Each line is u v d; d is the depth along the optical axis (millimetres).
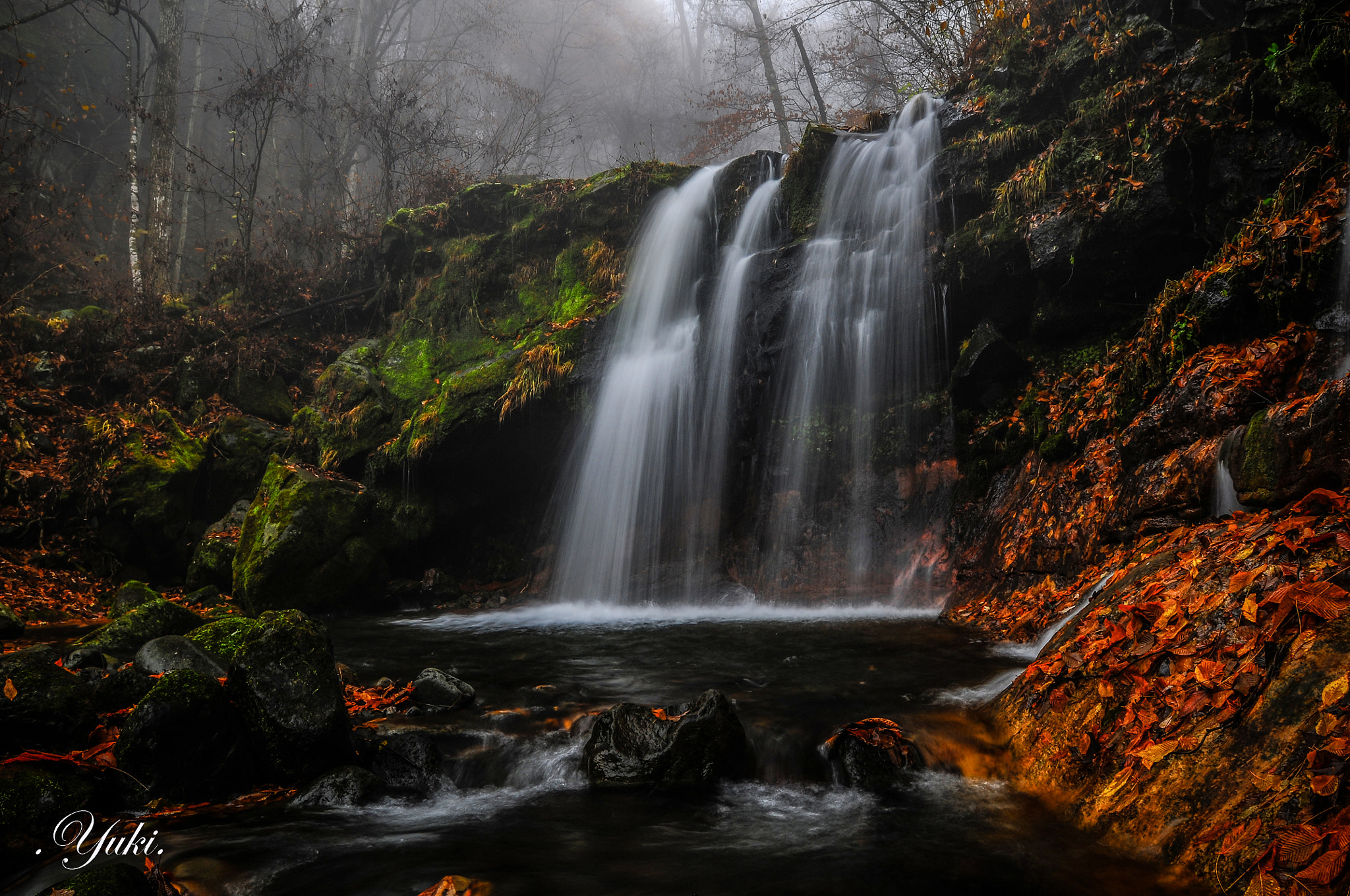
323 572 10062
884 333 9648
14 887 2982
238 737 3893
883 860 3000
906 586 8648
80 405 12609
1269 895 2299
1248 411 5379
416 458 10977
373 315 15734
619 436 11078
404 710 4895
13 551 10008
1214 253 7551
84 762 3613
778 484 9984
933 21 13938
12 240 16219
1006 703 4199
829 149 10859
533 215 13195
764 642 6895
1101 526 6289
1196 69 7691
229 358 13492
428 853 3191
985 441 8547
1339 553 3266
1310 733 2650
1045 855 2973
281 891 2916
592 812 3635
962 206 9438
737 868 2982
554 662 6402
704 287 11523
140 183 18000
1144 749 3156
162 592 10844
